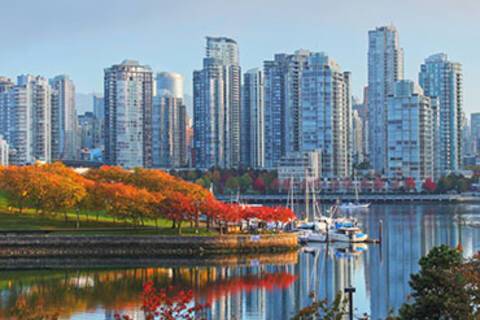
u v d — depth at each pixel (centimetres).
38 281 17288
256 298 15562
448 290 8788
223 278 18088
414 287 9112
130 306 14462
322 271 19375
